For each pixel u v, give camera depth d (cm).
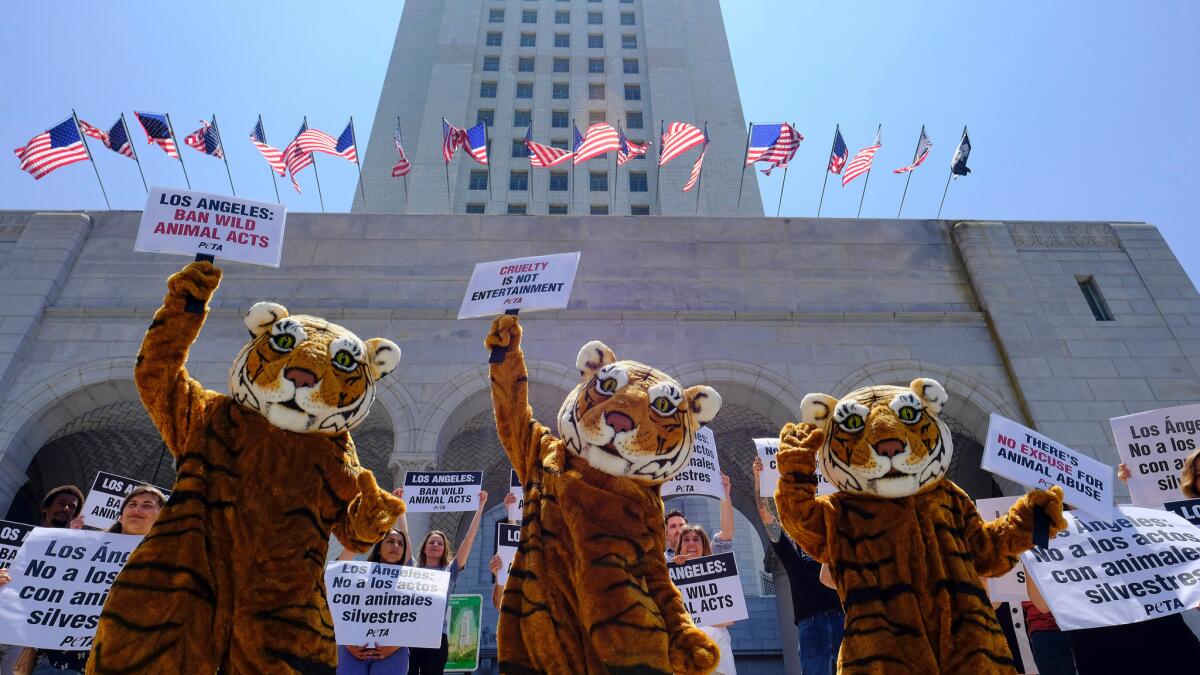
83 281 1425
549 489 412
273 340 407
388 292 1455
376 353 435
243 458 377
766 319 1450
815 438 477
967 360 1423
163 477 1631
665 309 1455
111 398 1346
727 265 1526
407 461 1255
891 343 1434
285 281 1451
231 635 335
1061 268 1540
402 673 646
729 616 676
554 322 1427
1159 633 548
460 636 764
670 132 2059
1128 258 1566
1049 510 443
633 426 412
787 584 1438
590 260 1515
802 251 1552
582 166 3947
